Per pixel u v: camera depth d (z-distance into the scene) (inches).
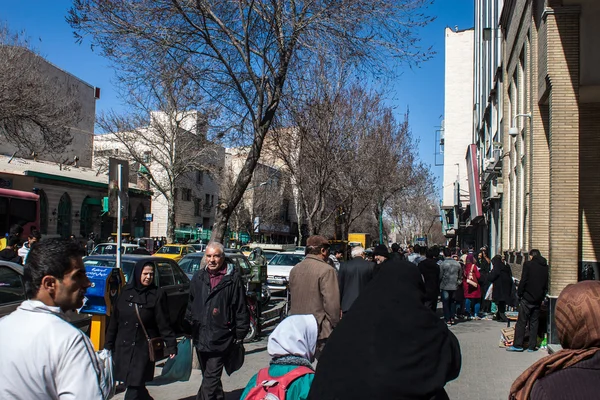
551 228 466.0
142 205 1884.8
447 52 2005.4
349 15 479.2
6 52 866.1
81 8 448.5
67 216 1504.7
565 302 93.3
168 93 536.7
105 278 299.3
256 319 470.6
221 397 239.8
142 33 453.4
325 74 784.3
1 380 94.0
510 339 448.5
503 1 898.7
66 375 94.9
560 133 473.4
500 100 962.7
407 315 98.3
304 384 130.6
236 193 478.0
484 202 1331.2
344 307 370.9
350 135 1039.6
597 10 495.5
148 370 229.6
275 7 477.7
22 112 850.8
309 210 1208.8
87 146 1844.2
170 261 444.8
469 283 651.5
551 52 482.0
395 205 2146.9
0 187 846.5
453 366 100.0
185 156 1421.0
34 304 101.0
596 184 616.7
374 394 91.7
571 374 87.7
